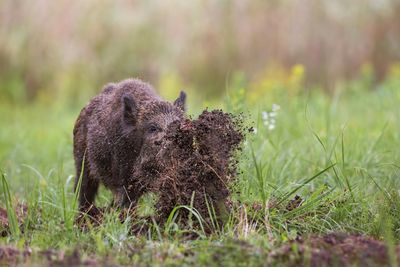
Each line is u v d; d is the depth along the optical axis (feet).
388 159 41.37
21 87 96.68
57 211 34.58
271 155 41.57
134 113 36.55
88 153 39.47
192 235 30.45
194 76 97.40
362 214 32.12
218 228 30.25
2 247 27.32
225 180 31.24
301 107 50.57
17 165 50.90
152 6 101.14
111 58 99.55
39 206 36.09
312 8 96.68
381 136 42.93
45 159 53.88
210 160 31.01
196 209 31.07
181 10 100.53
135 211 33.55
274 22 97.14
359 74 93.97
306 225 31.07
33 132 69.67
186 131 31.19
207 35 98.58
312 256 25.64
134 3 101.30
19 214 36.94
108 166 38.29
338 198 33.65
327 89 92.84
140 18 100.99
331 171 38.45
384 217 30.58
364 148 43.50
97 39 100.37
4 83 96.68
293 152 42.80
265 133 44.09
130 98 36.65
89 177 40.27
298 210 31.86
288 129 47.70
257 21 97.66
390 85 67.97
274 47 96.17
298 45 95.66
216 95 94.12
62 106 88.89
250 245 26.76
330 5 96.37
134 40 100.01
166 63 98.99
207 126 31.07
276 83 69.92
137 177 35.29
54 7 100.99
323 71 94.38
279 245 27.81
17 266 25.67
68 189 42.78
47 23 100.58
